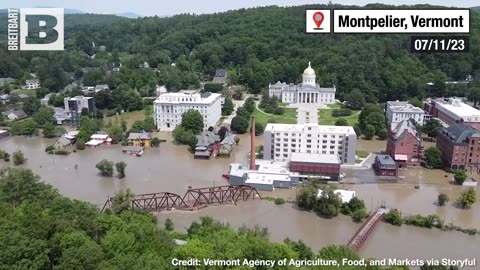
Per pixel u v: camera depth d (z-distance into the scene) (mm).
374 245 133625
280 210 161750
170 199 170750
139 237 103312
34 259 84062
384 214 152625
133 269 82688
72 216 112375
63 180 193625
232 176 188750
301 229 145750
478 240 137625
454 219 154250
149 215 138750
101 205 163750
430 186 188500
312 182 168750
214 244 98250
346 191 171000
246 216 156375
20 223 99562
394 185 189250
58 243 91938
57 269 81312
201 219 139625
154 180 194750
